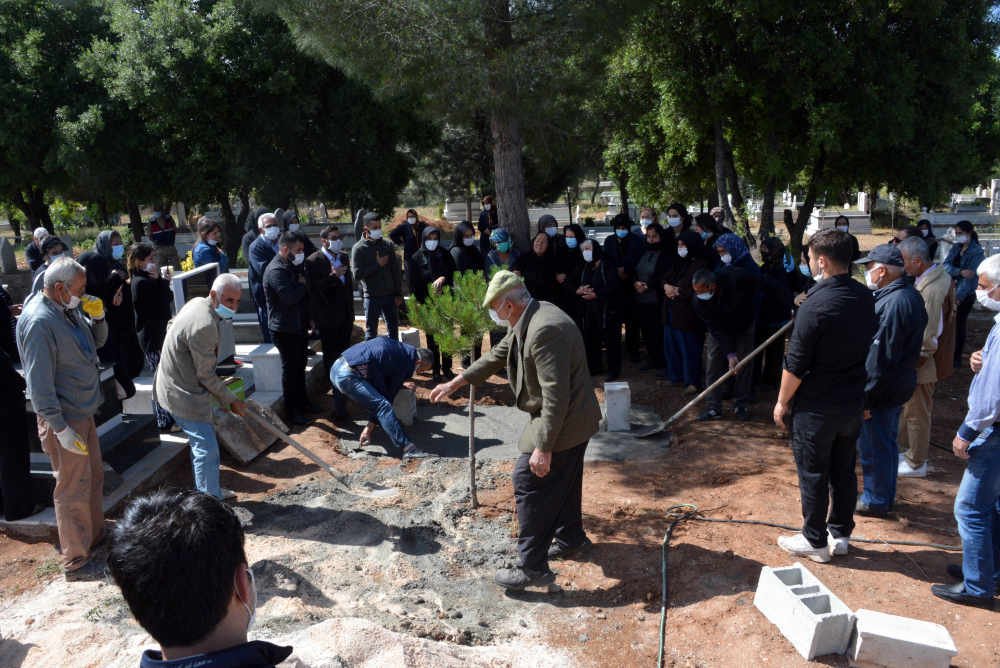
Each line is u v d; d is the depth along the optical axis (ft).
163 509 4.38
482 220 40.45
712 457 18.76
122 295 20.68
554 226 25.86
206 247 27.43
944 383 25.46
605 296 24.61
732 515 15.11
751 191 60.23
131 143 61.05
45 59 65.41
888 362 13.69
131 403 20.68
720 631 11.25
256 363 23.36
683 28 48.01
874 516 14.87
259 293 27.02
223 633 4.31
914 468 16.96
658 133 55.88
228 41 58.49
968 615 11.28
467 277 18.75
